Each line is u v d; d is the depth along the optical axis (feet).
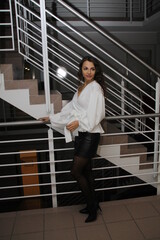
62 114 5.45
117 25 12.51
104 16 12.99
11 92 5.93
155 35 14.17
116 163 6.72
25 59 8.66
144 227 5.35
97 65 5.02
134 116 5.86
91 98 4.74
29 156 14.49
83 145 5.11
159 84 6.33
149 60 14.53
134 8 13.07
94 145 5.18
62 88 13.80
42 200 14.07
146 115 5.91
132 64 14.16
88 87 4.93
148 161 7.07
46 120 5.50
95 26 5.96
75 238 5.04
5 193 14.43
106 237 5.05
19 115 15.21
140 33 14.01
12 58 7.09
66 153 14.35
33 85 5.95
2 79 5.84
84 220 5.65
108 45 13.65
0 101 14.83
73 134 5.39
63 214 5.91
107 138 6.46
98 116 4.81
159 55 14.43
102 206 6.21
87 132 5.08
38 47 10.00
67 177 13.64
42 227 5.43
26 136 14.94
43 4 5.24
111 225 5.44
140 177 6.95
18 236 5.14
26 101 6.02
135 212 5.93
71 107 5.44
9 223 5.58
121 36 13.92
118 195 10.93
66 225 5.48
